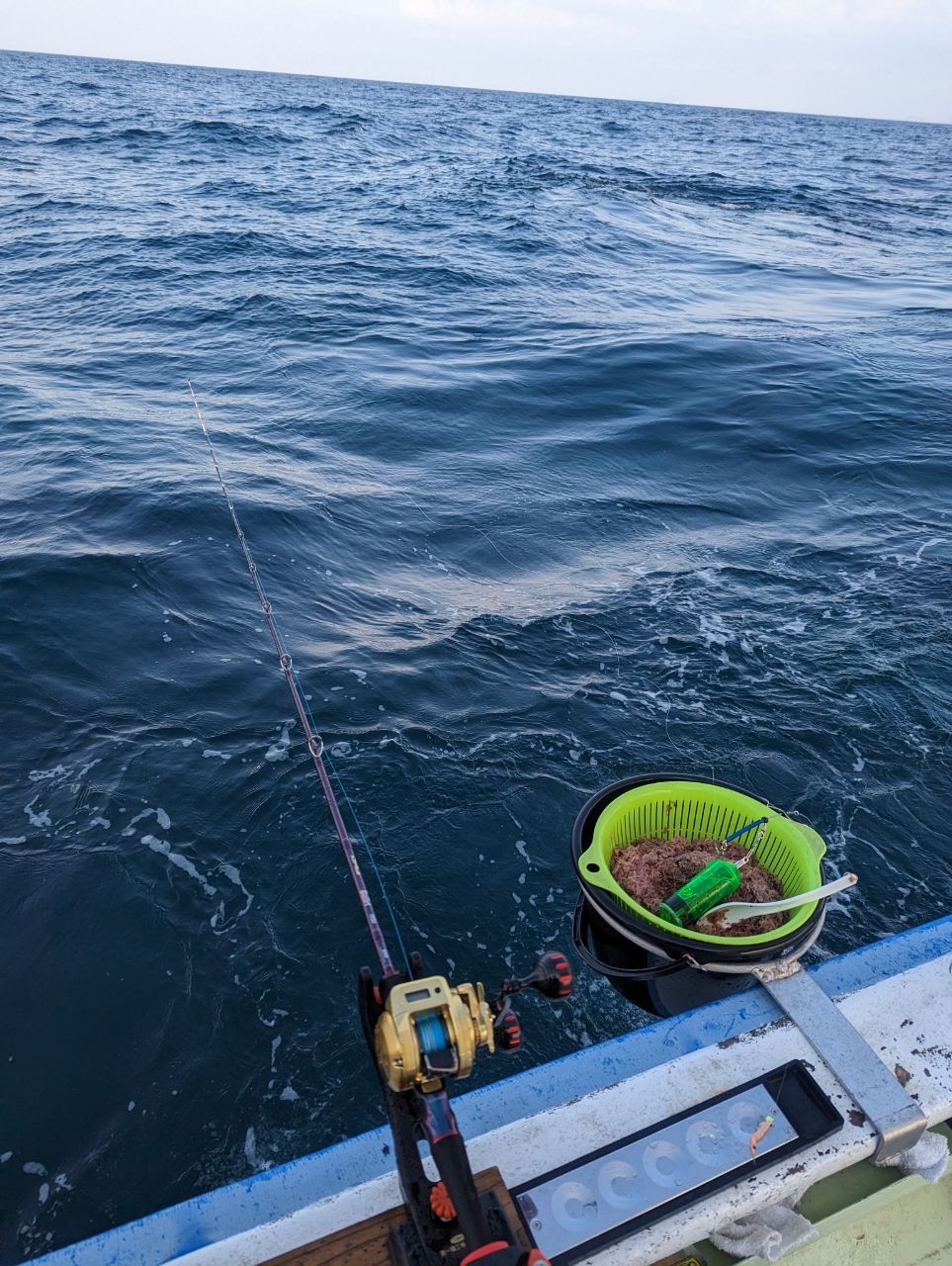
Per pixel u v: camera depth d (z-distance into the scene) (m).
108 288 16.08
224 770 4.97
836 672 6.11
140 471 8.56
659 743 5.39
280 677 5.80
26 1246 3.01
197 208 24.41
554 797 4.95
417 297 17.11
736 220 29.94
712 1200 1.70
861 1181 1.93
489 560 7.59
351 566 7.31
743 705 5.75
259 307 15.46
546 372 12.73
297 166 34.47
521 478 9.32
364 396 11.48
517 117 83.69
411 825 4.71
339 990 3.89
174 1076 3.53
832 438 10.65
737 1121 1.83
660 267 21.52
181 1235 1.72
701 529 8.32
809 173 50.38
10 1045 3.59
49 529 7.30
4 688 5.45
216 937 4.07
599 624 6.58
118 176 28.61
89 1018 3.71
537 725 5.48
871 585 7.30
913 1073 1.96
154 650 5.97
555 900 4.36
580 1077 1.97
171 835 4.54
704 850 2.64
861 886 4.52
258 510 7.95
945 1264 1.87
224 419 10.37
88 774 4.88
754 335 15.20
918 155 80.00
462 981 3.95
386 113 71.06
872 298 19.44
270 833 4.61
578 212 28.27
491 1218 1.43
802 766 5.28
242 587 6.80
